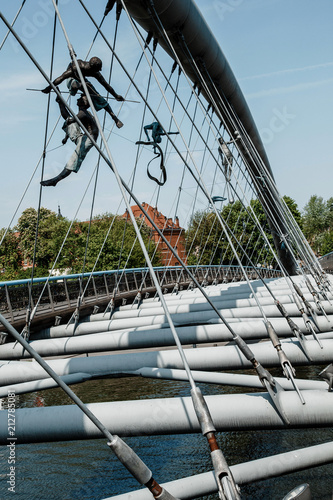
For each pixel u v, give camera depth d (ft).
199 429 14.21
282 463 13.07
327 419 14.19
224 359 20.65
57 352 28.45
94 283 66.69
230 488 8.91
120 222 179.63
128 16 20.93
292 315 33.14
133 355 21.33
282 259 88.53
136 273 85.92
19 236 231.91
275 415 14.44
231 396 14.97
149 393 40.50
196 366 20.85
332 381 14.47
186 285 110.42
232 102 48.65
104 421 14.39
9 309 43.37
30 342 28.76
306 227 425.28
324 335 25.63
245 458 26.91
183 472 25.52
